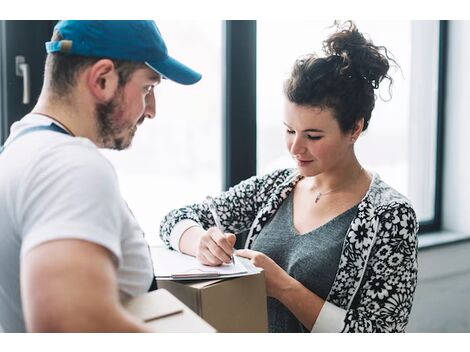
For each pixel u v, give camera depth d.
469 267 2.60
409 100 2.60
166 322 0.83
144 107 0.91
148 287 0.93
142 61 0.87
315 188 1.37
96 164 0.73
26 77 1.63
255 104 2.04
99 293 0.65
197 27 1.94
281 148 2.16
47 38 1.67
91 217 0.68
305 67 1.21
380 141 2.54
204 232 1.34
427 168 2.72
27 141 0.78
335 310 1.19
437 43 2.64
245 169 2.04
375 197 1.26
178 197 1.99
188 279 1.07
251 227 1.42
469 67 2.58
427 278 2.44
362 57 1.22
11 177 0.74
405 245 1.19
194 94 1.97
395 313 1.16
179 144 1.97
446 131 2.69
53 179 0.70
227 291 1.06
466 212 2.63
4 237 0.76
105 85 0.83
